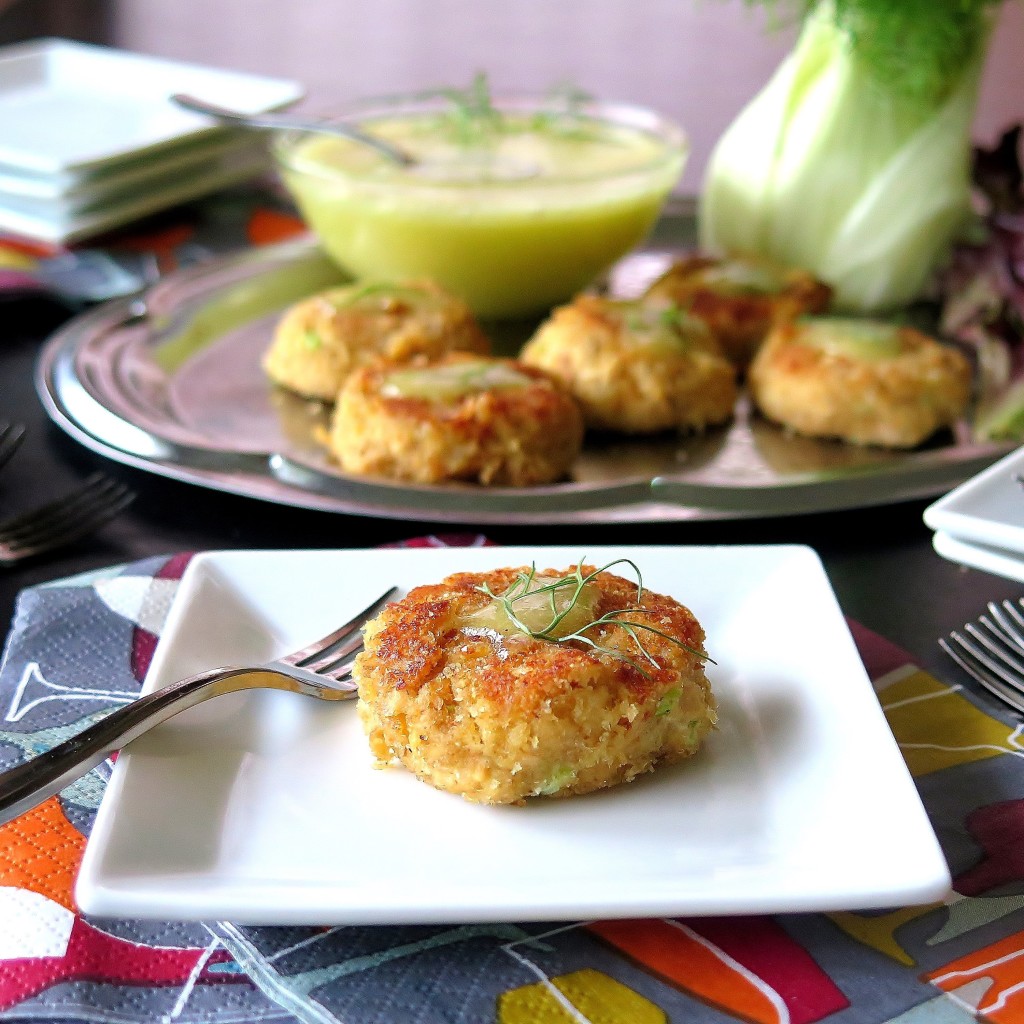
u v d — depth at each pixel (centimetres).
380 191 62
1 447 50
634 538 48
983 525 41
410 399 52
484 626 36
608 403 56
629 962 32
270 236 72
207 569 40
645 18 117
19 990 31
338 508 47
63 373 55
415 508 47
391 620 37
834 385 55
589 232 63
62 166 67
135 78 78
